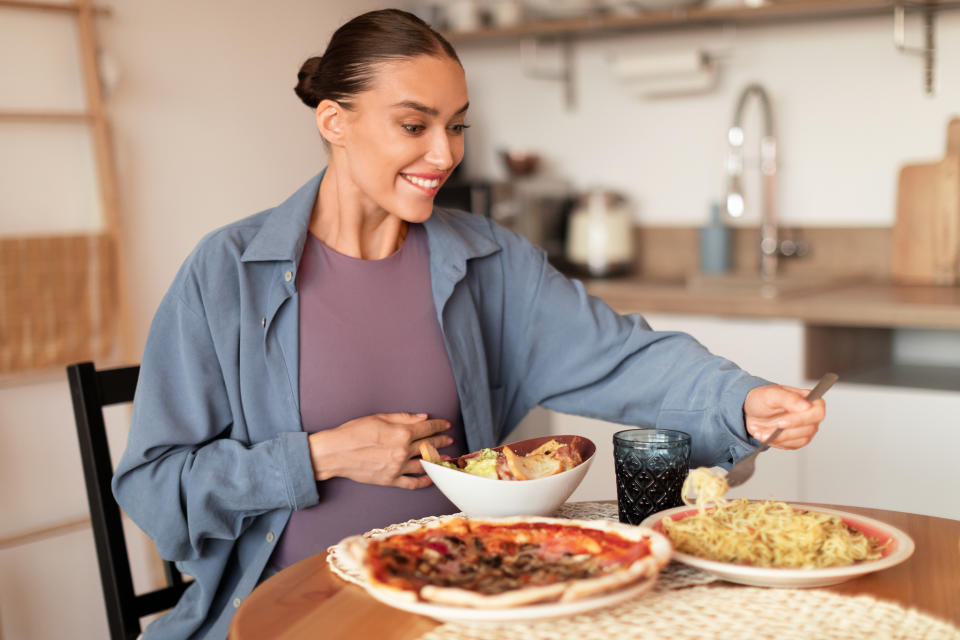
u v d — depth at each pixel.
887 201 2.83
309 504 1.20
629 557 0.85
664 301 2.66
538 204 3.20
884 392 2.31
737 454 1.18
